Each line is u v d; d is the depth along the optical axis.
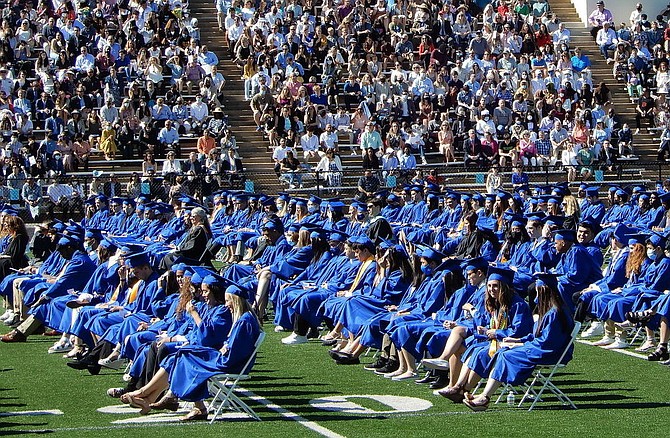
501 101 65.50
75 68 63.12
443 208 46.81
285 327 29.88
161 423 20.41
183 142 61.94
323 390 23.47
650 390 22.95
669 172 65.44
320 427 19.94
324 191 59.12
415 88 65.94
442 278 24.59
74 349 27.55
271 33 67.38
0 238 35.81
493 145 63.44
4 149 57.47
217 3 70.19
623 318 27.47
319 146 62.12
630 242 28.56
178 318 23.09
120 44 65.00
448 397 21.55
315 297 28.88
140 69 64.00
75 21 66.19
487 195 45.38
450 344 22.08
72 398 22.88
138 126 60.75
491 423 20.03
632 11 76.25
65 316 28.09
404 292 26.41
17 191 55.22
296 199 44.62
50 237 40.12
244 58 67.19
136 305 26.09
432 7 71.31
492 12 72.56
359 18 69.69
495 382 21.20
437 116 65.00
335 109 64.50
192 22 68.25
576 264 29.72
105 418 20.89
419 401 22.14
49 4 67.12
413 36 70.00
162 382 20.84
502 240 37.66
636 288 28.05
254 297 31.64
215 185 57.41
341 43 68.44
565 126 65.62
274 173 59.44
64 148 58.03
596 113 67.50
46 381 24.75
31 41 64.69
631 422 20.00
